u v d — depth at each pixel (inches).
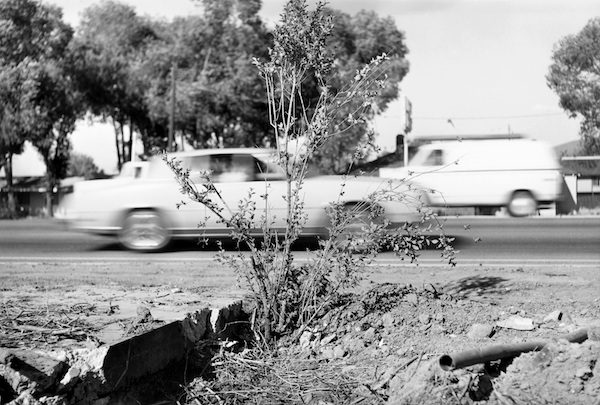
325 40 235.0
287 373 209.3
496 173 906.1
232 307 239.8
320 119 233.0
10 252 492.4
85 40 2017.7
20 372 161.8
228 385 203.5
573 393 176.9
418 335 223.0
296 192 239.8
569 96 2006.6
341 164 1038.4
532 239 552.4
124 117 2220.7
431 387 181.6
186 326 213.0
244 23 1859.0
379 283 285.4
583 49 1988.2
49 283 303.7
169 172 478.9
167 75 1892.2
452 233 600.7
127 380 182.4
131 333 190.2
